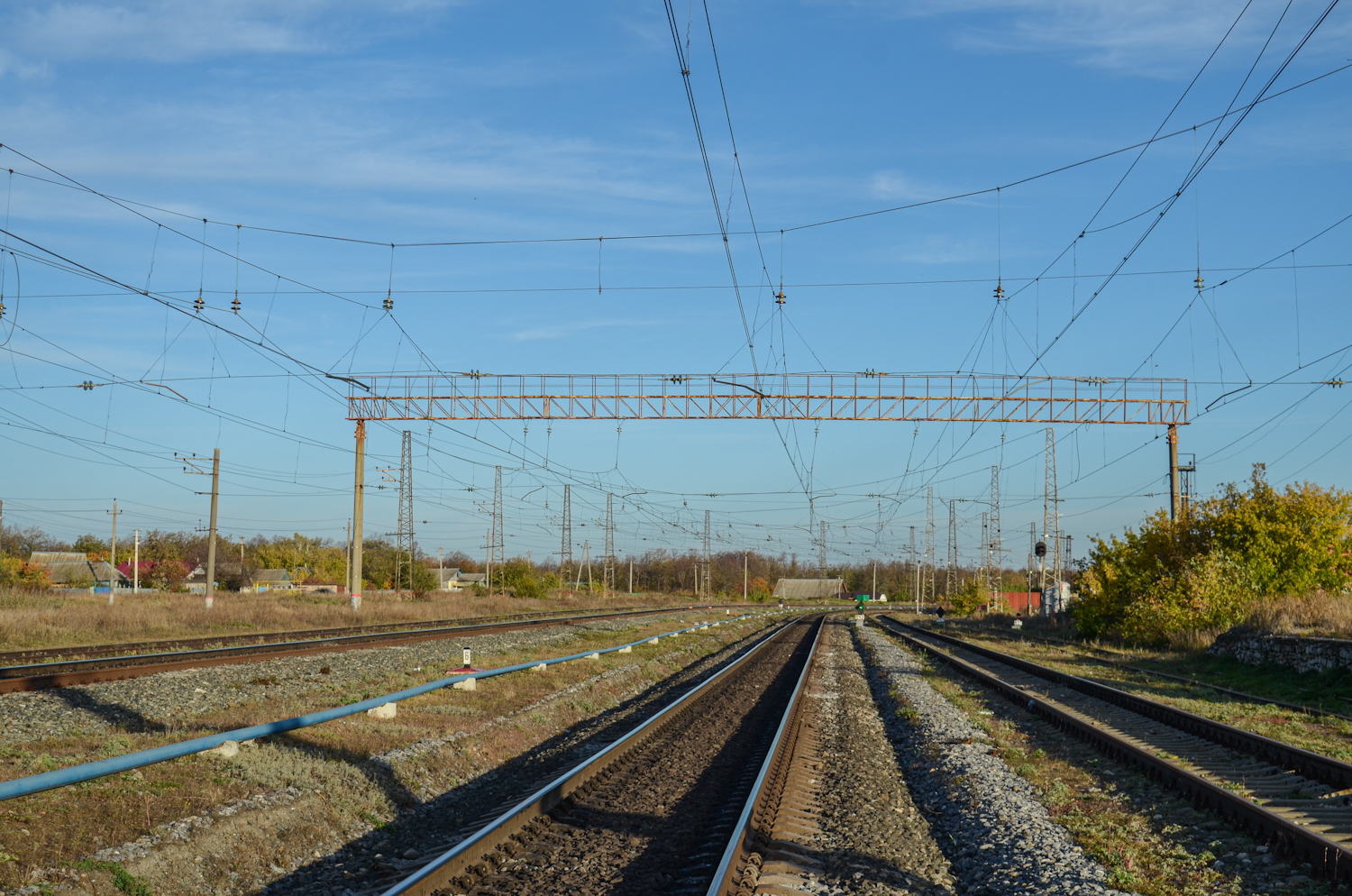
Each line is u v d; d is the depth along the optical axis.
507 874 8.35
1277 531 37.88
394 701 16.23
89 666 21.45
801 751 15.38
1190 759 13.93
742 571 181.75
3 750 11.50
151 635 33.94
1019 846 9.77
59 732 13.30
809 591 179.12
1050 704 19.47
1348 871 7.97
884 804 11.99
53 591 63.50
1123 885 8.35
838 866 8.97
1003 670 32.75
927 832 10.98
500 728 15.75
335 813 10.18
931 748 16.20
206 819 8.95
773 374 37.25
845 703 23.34
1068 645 46.12
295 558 133.38
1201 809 10.86
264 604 48.62
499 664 25.39
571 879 8.31
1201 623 37.06
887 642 50.97
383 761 12.17
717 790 12.30
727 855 8.40
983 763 14.36
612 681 24.53
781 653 40.09
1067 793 12.21
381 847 9.71
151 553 115.62
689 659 35.84
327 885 8.38
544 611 66.81
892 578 180.38
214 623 39.44
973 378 37.50
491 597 73.75
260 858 8.84
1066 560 86.25
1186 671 29.45
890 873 8.86
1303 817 10.14
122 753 11.39
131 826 8.59
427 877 7.60
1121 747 14.07
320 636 34.84
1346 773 11.72
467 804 11.77
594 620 53.50
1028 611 79.12
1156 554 43.28
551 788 10.79
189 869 8.16
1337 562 36.41
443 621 48.19
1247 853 9.16
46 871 7.39
